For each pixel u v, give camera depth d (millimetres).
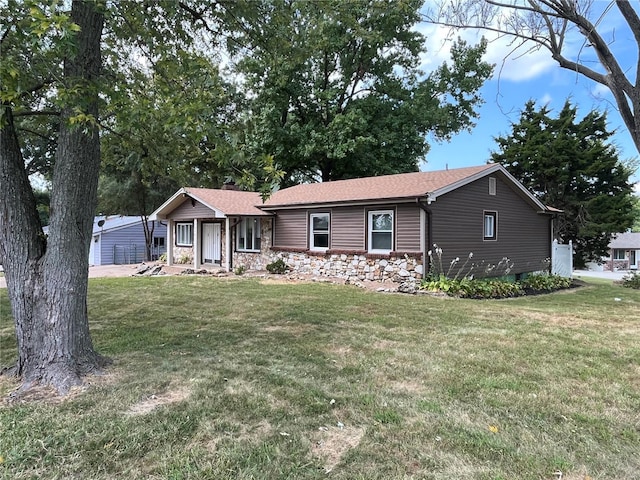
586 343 5395
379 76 22406
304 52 5887
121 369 4141
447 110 23078
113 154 6746
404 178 13547
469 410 3316
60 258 3787
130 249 24406
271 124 20750
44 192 27906
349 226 12609
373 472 2457
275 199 15672
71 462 2529
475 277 12297
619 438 2908
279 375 4035
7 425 2939
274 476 2414
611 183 19750
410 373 4152
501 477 2414
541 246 15508
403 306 8047
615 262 38344
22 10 3373
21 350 3803
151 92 5121
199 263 16516
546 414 3264
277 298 8938
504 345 5254
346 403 3414
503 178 13445
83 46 3732
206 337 5531
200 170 6180
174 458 2580
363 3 5766
